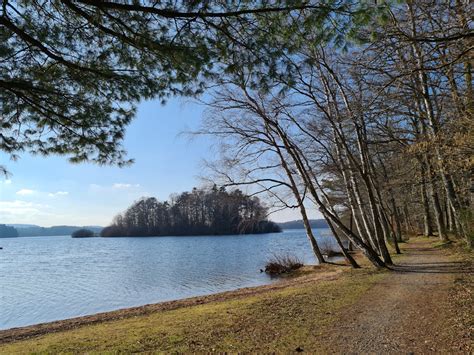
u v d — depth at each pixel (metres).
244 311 9.13
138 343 6.94
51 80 6.17
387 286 10.59
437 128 12.37
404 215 42.50
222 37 5.25
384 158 22.83
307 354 5.49
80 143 7.05
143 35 5.27
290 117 15.54
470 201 15.84
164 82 6.32
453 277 10.74
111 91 6.38
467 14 6.92
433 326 6.35
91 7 5.04
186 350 6.20
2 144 6.68
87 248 73.12
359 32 5.38
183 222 118.44
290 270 23.94
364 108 9.78
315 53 10.35
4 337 10.18
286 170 17.19
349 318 7.41
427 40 6.57
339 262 23.50
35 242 126.81
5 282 24.81
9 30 5.41
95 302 17.50
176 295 18.30
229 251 48.09
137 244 80.44
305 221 23.05
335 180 19.50
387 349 5.47
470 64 8.48
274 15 4.89
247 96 14.55
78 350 6.90
